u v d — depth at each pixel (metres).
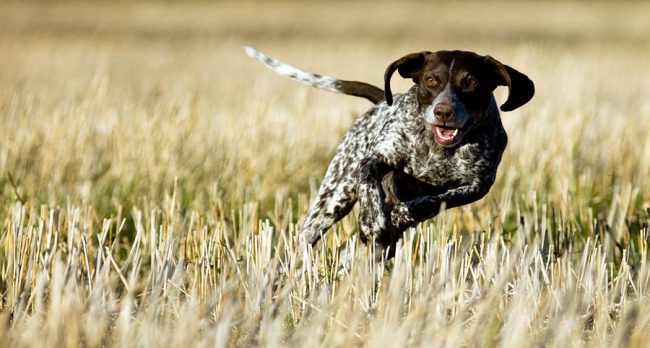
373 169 9.42
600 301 7.63
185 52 36.66
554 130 15.72
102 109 18.23
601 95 24.50
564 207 11.49
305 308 7.55
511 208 12.32
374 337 6.67
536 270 8.12
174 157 14.02
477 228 10.78
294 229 10.53
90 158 14.18
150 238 9.82
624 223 10.93
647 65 33.84
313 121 16.50
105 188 13.21
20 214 9.80
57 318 6.40
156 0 64.94
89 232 10.01
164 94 20.17
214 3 64.75
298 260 8.66
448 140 8.95
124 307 6.85
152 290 7.89
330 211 10.24
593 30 52.72
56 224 9.88
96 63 31.33
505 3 69.69
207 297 7.87
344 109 18.84
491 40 45.12
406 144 9.48
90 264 9.25
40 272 8.02
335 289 8.14
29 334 6.36
